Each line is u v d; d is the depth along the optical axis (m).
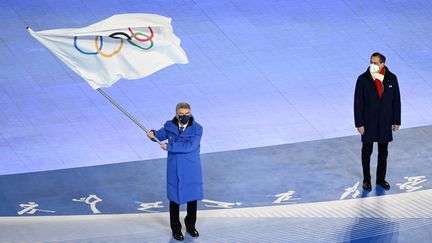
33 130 46.34
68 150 44.56
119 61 32.28
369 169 40.00
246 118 48.41
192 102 49.91
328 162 43.47
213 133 46.69
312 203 38.72
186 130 33.88
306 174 42.03
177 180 33.94
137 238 34.91
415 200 38.91
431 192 39.78
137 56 32.34
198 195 34.28
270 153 44.56
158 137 34.19
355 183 40.97
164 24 32.78
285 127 47.56
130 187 40.72
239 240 34.69
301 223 36.50
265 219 36.97
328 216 37.22
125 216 37.41
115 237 34.97
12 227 36.06
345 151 44.75
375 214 37.38
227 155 44.28
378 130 39.22
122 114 48.38
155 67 32.44
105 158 43.91
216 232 35.53
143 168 42.88
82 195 39.84
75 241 34.47
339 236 35.09
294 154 44.41
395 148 45.06
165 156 44.31
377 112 39.03
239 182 41.19
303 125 47.81
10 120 47.19
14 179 41.41
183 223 36.53
